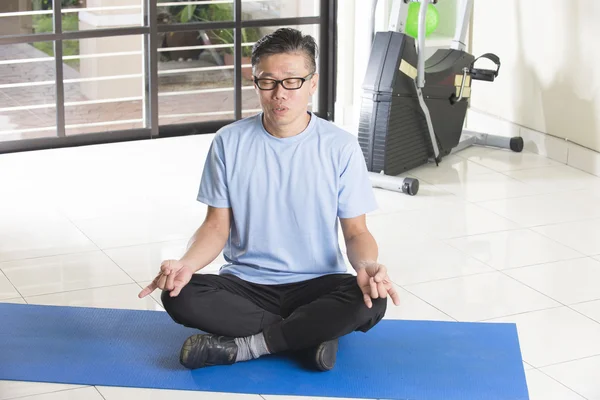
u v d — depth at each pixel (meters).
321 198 3.03
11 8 5.36
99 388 2.89
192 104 5.96
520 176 5.20
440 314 3.47
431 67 5.29
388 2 5.79
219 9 5.86
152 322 3.35
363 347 3.16
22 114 5.54
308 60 2.89
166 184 4.95
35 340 3.19
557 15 5.39
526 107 5.71
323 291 3.06
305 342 2.96
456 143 5.57
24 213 4.47
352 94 6.23
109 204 4.62
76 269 3.84
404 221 4.47
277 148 3.01
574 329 3.37
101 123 5.75
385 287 2.82
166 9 5.71
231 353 3.00
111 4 5.58
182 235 4.25
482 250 4.12
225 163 3.04
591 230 4.39
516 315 3.47
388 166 5.05
